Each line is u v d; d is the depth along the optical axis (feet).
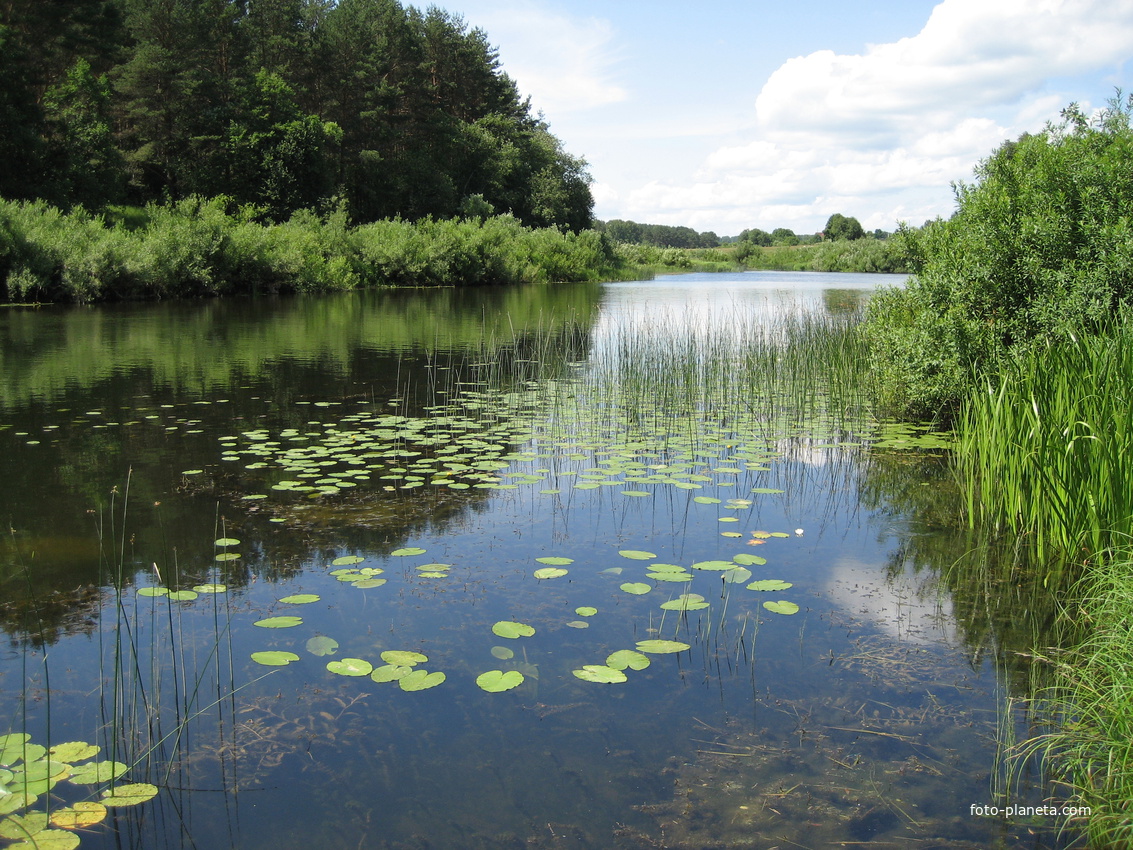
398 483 17.44
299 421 23.48
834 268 207.10
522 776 7.77
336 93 136.98
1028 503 14.14
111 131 104.78
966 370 20.62
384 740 8.32
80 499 16.01
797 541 14.21
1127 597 9.27
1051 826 7.14
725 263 232.32
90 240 65.57
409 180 143.95
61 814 7.09
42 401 25.79
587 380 31.53
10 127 82.02
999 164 21.04
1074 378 14.55
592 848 6.80
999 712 8.88
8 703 8.86
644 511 15.80
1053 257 19.44
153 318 53.98
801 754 8.14
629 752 8.16
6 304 60.13
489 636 10.48
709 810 7.29
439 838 6.90
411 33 150.61
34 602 11.40
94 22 97.30
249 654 9.98
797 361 31.35
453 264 108.88
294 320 55.01
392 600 11.57
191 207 88.07
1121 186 18.69
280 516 15.19
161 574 12.43
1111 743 7.68
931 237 24.75
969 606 11.57
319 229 99.04
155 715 8.67
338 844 6.82
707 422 23.97
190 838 6.88
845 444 21.21
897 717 8.77
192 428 22.34
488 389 29.40
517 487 17.35
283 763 7.93
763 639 10.53
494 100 183.11
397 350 39.91
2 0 88.48
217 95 114.11
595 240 153.28
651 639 10.42
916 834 6.99
